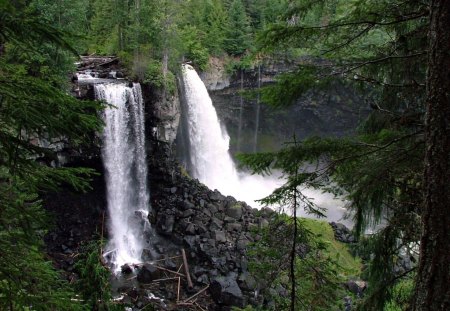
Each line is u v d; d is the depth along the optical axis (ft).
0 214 15.89
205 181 115.24
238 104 139.33
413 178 16.57
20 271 16.46
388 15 18.33
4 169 21.81
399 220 18.24
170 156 93.97
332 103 121.80
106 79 86.58
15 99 14.29
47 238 73.15
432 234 12.94
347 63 19.69
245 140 143.33
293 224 23.12
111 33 114.42
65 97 15.37
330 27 18.38
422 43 18.66
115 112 79.20
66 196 79.25
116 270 68.39
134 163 86.53
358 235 18.31
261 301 56.90
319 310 24.21
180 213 81.20
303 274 25.41
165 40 93.91
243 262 66.33
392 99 20.63
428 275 13.01
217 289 60.54
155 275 65.26
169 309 57.72
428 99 13.12
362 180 17.25
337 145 17.46
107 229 80.94
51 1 64.69
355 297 52.47
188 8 130.31
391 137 17.40
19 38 13.09
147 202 90.53
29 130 14.96
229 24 135.95
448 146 12.55
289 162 17.58
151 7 92.68
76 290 28.37
